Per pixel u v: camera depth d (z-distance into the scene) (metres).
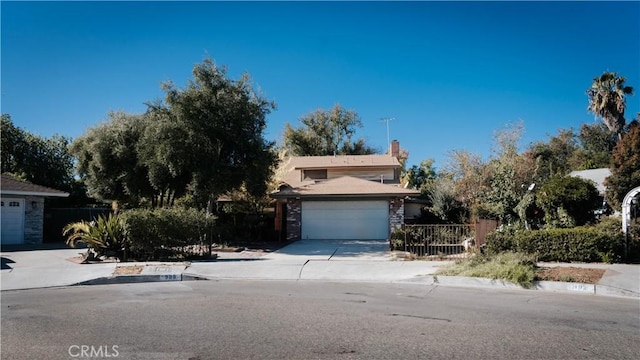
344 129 56.28
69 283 12.22
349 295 10.34
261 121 22.94
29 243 23.34
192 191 21.91
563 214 19.47
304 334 6.71
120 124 24.50
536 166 28.84
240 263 15.37
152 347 6.04
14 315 8.05
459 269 13.23
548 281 11.81
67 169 34.56
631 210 19.81
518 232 15.92
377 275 13.58
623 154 21.17
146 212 16.27
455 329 7.08
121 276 12.92
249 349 5.96
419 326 7.25
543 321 7.74
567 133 50.38
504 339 6.52
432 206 30.86
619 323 7.68
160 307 8.73
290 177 34.59
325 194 25.33
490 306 9.08
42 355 5.71
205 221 17.17
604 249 14.87
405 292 10.89
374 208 25.80
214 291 10.81
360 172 34.28
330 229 25.94
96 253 16.14
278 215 26.75
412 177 46.06
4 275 13.01
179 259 16.47
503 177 23.56
